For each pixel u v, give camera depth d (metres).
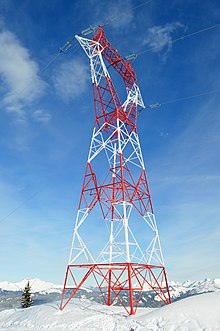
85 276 38.59
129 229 39.06
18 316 40.53
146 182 45.16
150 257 39.91
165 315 30.20
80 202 42.34
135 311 35.81
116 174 42.06
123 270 36.59
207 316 28.50
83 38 45.28
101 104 46.81
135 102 49.88
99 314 34.97
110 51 50.00
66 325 32.38
